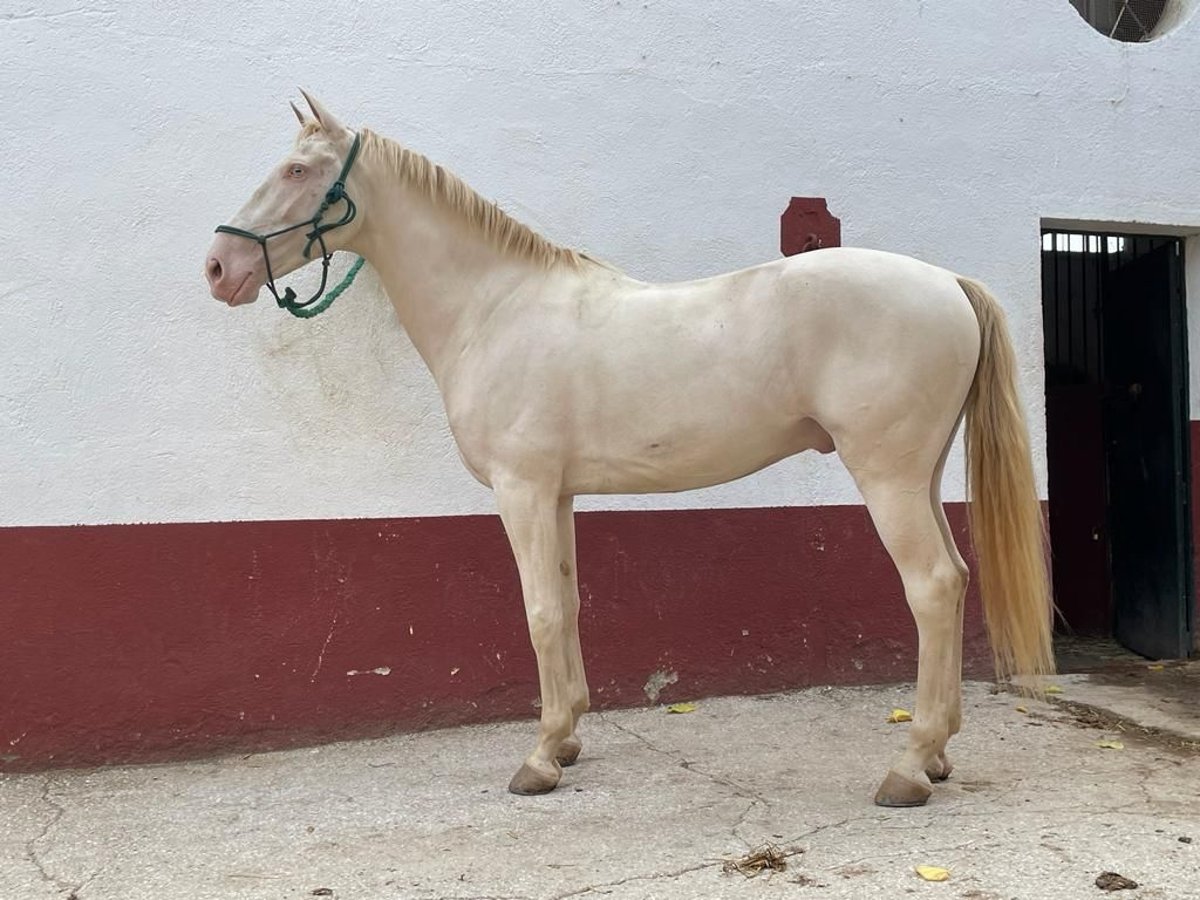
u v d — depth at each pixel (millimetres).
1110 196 4191
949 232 4012
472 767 2982
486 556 3500
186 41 3258
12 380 3070
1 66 3096
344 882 2100
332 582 3344
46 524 3084
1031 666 2459
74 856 2316
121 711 3139
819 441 2604
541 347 2607
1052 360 5438
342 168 2686
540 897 1981
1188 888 1917
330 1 3400
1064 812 2383
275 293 2744
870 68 3936
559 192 3615
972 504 2525
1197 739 3113
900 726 3301
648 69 3703
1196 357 4391
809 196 3869
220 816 2592
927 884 1965
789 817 2408
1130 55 4223
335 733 3332
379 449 3402
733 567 3723
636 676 3613
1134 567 4750
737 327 2482
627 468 2613
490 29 3551
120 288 3178
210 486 3242
